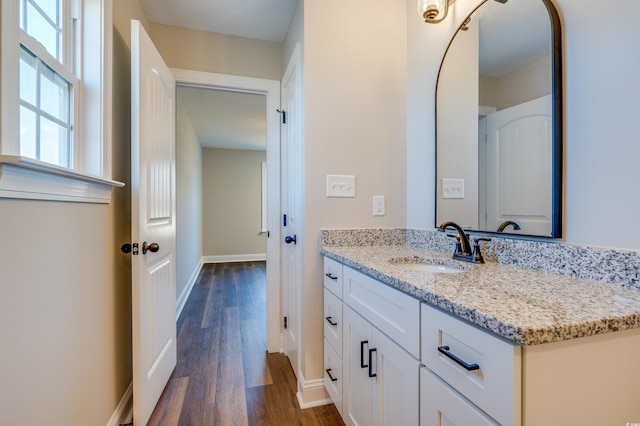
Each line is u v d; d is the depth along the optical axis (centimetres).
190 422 151
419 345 82
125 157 161
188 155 409
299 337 175
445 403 72
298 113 177
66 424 102
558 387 57
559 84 97
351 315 127
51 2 109
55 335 96
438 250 151
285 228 222
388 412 99
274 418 154
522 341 52
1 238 74
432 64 160
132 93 142
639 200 78
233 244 634
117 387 147
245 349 233
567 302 68
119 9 153
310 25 164
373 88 174
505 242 115
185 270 373
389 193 178
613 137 83
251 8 196
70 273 105
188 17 205
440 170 153
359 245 170
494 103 123
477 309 62
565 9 96
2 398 74
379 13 175
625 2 81
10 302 77
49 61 102
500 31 121
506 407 56
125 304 158
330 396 154
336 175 168
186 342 245
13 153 76
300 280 173
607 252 84
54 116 109
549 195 99
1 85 72
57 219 97
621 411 62
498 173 121
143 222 147
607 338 60
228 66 225
